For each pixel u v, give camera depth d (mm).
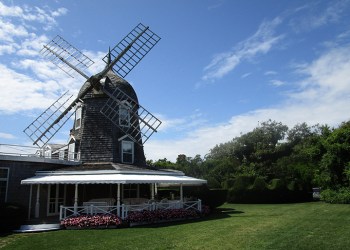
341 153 35156
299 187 39812
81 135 28266
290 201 38938
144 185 29078
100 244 14070
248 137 69375
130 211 20906
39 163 23109
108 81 29625
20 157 21672
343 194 32938
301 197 39719
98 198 25609
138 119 29484
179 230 17359
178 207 24156
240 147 68875
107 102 28688
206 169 61688
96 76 29422
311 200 41375
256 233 15570
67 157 28188
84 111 29156
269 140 68375
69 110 30688
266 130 70812
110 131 27828
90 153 27531
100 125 28234
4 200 20641
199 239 14516
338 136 35844
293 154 60281
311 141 41625
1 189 20625
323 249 12008
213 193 29422
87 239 15398
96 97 29078
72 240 15227
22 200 21562
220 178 53719
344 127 37656
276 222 19359
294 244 12883
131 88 31062
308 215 22656
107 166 24531
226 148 71562
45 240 15375
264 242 13406
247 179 39719
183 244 13555
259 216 23125
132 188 27938
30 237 16297
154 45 34000
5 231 18156
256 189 38750
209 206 28812
